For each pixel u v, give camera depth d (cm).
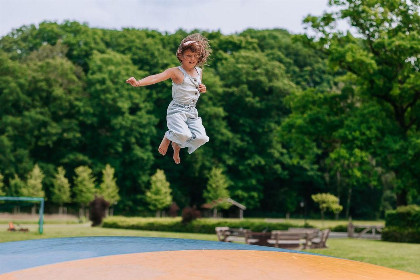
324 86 6462
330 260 534
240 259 480
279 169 6028
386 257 1503
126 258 457
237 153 6072
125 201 5644
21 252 491
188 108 514
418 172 2328
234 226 2662
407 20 2530
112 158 5631
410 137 2358
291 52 6875
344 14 2573
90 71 5712
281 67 6162
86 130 5650
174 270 405
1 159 5044
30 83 5488
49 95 5572
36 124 5272
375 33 2609
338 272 450
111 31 6812
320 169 6450
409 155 2233
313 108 2847
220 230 1850
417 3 2480
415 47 2259
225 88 5988
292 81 6556
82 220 4353
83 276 379
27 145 5375
